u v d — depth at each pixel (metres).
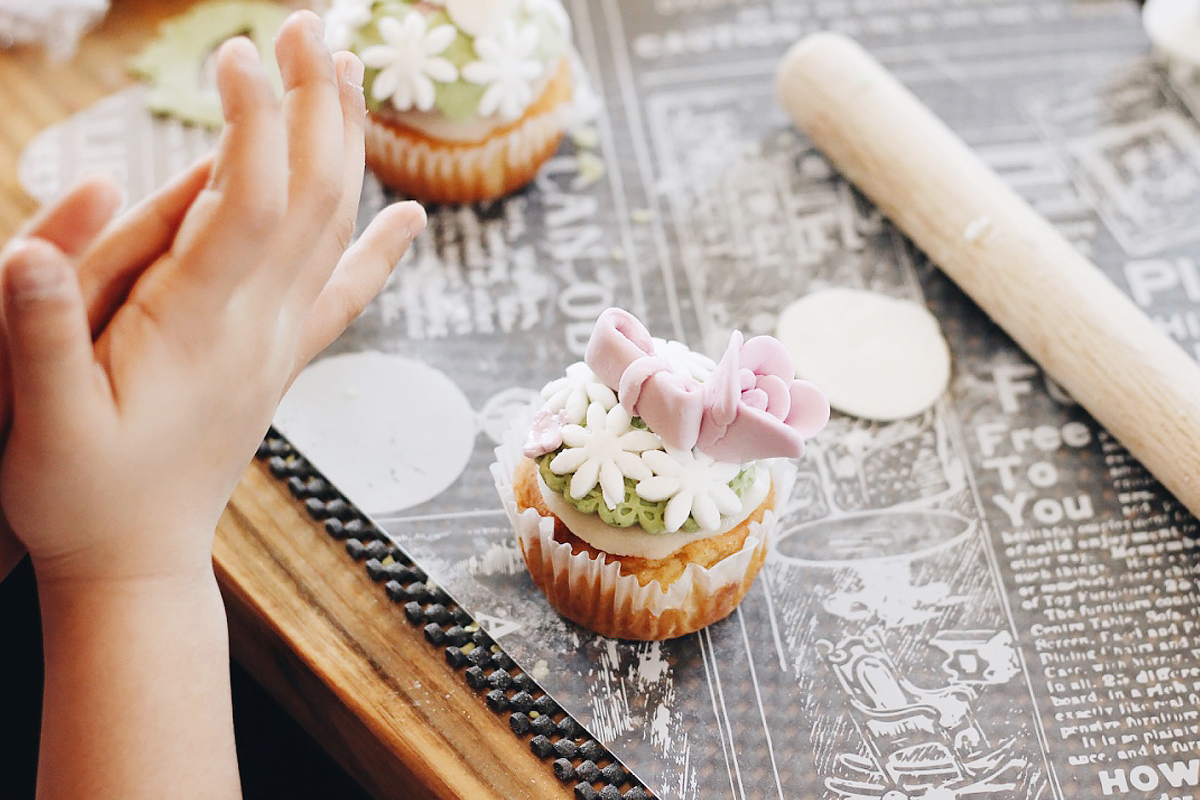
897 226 0.52
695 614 0.44
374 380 0.49
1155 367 0.47
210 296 0.35
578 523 0.42
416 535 0.46
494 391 0.49
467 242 0.52
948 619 0.45
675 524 0.42
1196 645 0.45
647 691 0.44
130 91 0.55
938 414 0.49
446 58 0.49
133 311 0.35
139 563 0.37
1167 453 0.46
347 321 0.40
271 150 0.35
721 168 0.54
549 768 0.42
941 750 0.43
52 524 0.36
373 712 0.43
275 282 0.36
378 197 0.53
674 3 0.58
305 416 0.48
